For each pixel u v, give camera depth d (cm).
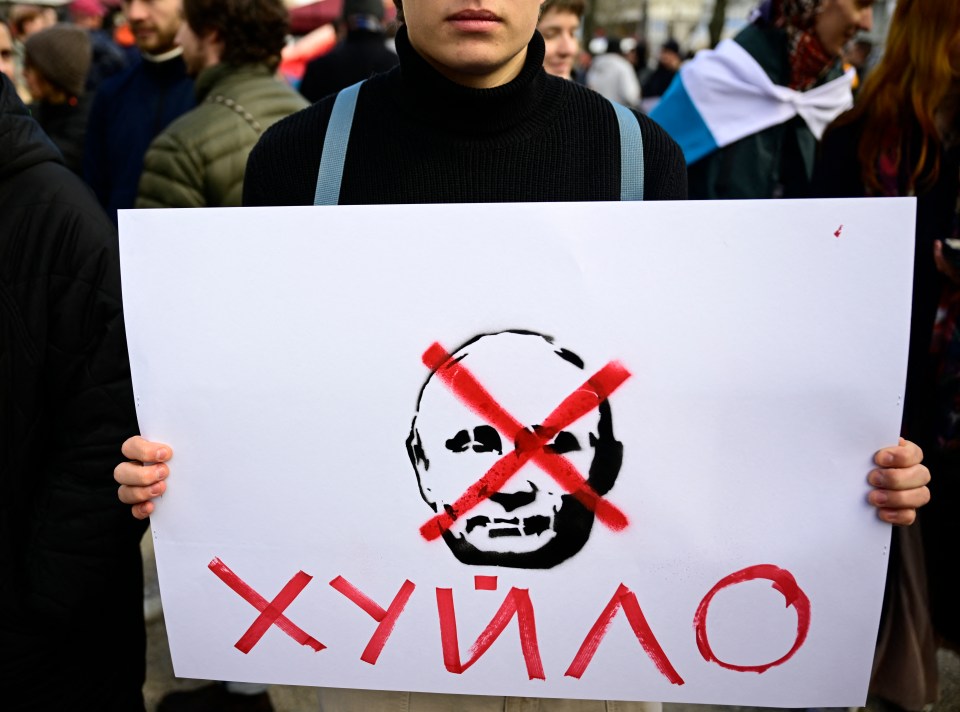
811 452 105
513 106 108
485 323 106
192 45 214
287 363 108
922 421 173
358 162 112
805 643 109
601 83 782
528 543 109
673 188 116
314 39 730
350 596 112
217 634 115
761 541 107
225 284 108
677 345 105
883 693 183
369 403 108
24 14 531
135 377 110
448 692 114
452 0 99
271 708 211
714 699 112
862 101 177
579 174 112
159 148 200
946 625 180
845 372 103
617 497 108
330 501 110
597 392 106
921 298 169
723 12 909
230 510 111
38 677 141
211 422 110
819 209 101
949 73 160
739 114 251
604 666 111
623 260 104
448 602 111
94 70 508
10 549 137
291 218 106
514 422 107
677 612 109
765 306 103
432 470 109
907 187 170
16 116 130
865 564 107
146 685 219
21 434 133
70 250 130
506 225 104
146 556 275
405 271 106
